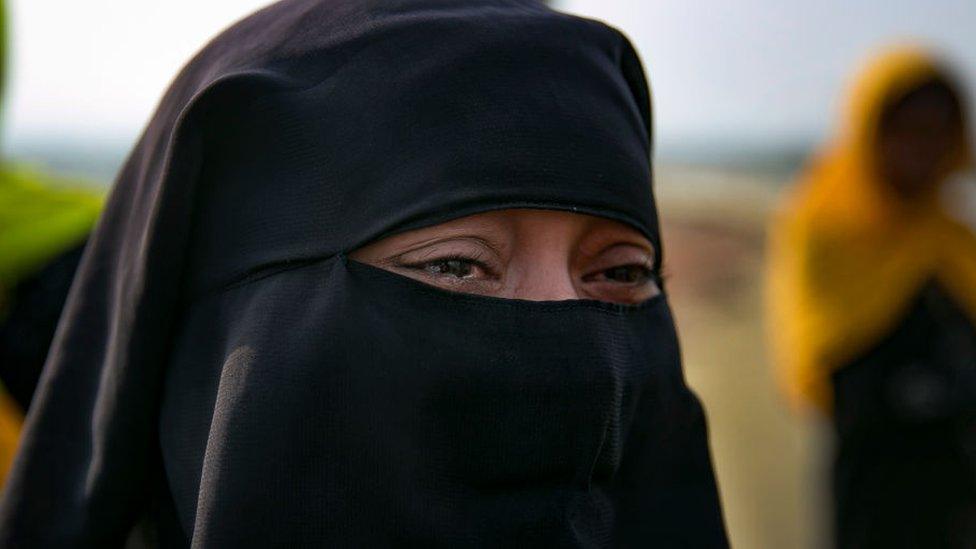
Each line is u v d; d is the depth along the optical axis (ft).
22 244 5.54
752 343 27.63
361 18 4.12
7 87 6.37
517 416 3.87
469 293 3.91
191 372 4.00
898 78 12.28
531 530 3.90
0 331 5.38
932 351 11.34
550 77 4.11
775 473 16.67
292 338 3.74
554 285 4.08
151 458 4.22
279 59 4.09
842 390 11.64
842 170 12.92
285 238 3.89
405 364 3.75
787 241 13.35
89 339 4.41
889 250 12.00
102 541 4.13
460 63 3.98
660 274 4.85
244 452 3.63
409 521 3.73
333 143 3.89
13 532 4.16
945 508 10.73
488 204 3.87
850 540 11.28
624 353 4.21
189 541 3.95
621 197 4.13
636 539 4.58
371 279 3.80
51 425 4.31
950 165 12.57
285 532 3.62
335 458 3.67
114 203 4.54
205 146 3.95
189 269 4.08
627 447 4.53
